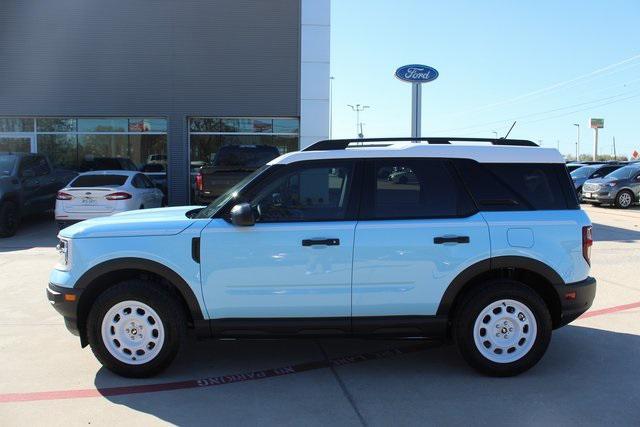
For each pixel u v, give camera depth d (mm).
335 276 4422
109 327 4508
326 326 4469
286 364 4930
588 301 4652
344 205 4543
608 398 4164
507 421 3795
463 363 4938
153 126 17547
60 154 17562
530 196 4633
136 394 4262
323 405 4070
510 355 4547
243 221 4309
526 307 4520
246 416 3891
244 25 17188
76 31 17031
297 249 4406
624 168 21844
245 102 17344
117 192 11539
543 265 4504
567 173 4738
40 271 8828
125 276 4680
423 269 4445
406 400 4152
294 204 4559
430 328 4527
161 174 17672
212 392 4309
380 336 4562
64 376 4621
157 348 4508
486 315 4539
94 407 4031
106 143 17562
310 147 4785
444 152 4648
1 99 17109
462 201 4574
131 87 17188
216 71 17250
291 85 17406
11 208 12461
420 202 4578
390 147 4699
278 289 4430
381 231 4438
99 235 4480
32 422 3791
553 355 5094
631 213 19000
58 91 17156
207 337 4527
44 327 5988
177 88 17234
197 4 17078
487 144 4812
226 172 12102
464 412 3938
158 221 4566
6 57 17000
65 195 11539
